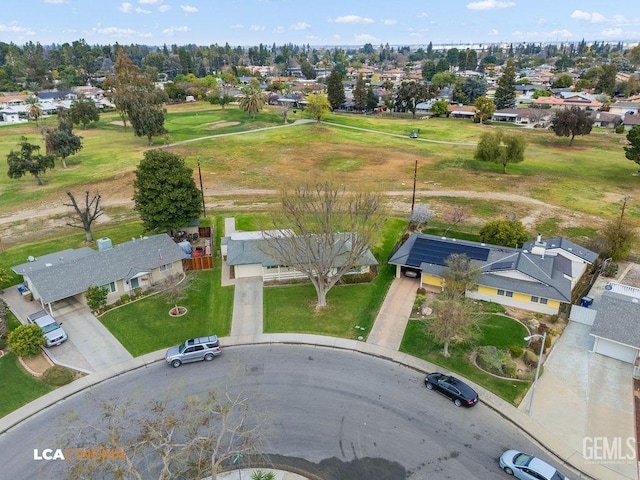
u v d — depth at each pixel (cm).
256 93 14175
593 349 3472
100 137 12106
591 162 9406
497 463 2509
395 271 4772
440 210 6688
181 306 4131
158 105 12569
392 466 2489
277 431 2723
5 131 13012
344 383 3139
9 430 2795
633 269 4856
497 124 13988
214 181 8269
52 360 3416
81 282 4119
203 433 2672
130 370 3309
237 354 3472
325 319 3900
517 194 7406
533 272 4066
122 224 6206
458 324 3269
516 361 3375
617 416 2850
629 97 18688
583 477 2441
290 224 4600
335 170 8938
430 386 3072
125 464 2131
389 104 16475
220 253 5234
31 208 6975
